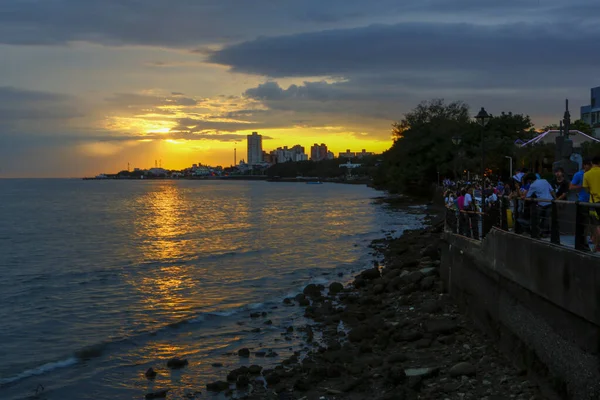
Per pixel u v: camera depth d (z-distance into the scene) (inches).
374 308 750.5
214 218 2731.3
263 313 769.6
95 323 735.7
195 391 498.0
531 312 433.7
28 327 716.0
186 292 932.6
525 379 432.5
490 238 552.7
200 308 813.2
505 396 403.9
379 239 1625.2
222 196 5600.4
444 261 788.6
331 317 719.7
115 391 505.7
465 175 2650.1
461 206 824.9
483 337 557.9
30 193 6742.1
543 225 431.8
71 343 648.4
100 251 1518.2
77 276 1099.9
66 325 726.5
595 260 325.1
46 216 2982.3
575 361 355.3
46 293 932.0
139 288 970.7
